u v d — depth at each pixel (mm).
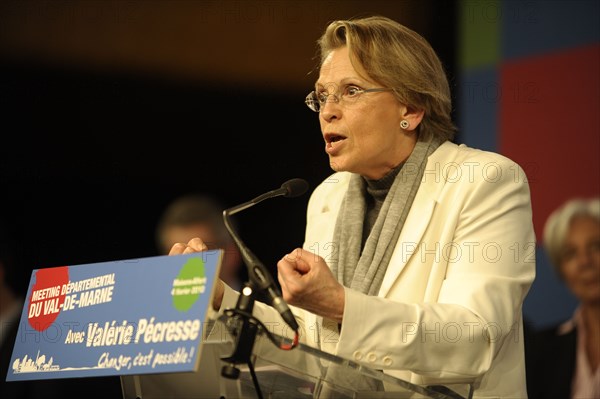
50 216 11781
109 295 3959
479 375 4312
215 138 11750
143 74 11344
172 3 11188
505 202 4824
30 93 11297
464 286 4543
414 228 4965
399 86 5043
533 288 8570
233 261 8977
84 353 3924
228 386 3979
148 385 4281
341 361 3943
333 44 5254
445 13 10055
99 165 11727
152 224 11992
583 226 8391
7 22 10930
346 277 5203
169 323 3623
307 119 11508
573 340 8250
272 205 11750
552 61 8844
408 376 4680
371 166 5207
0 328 9391
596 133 8500
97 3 11133
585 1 8672
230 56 11250
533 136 8875
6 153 11477
